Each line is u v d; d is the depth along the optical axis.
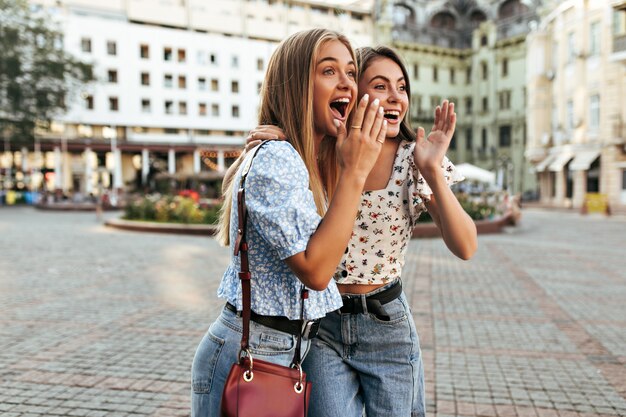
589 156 32.06
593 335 5.42
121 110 52.75
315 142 1.84
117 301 6.88
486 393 3.89
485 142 56.03
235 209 1.65
